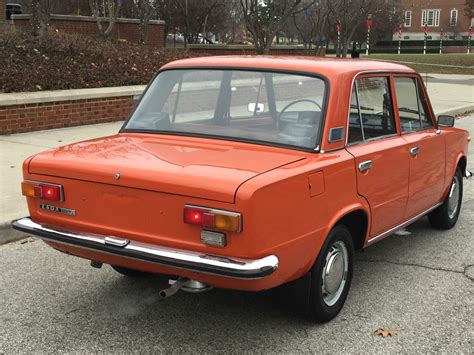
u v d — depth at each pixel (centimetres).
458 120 1552
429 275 507
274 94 418
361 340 388
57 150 407
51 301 448
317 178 367
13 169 798
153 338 389
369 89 453
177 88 453
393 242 597
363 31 4128
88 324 409
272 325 407
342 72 420
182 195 332
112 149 396
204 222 323
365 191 423
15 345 379
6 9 2305
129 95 1257
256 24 1529
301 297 388
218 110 433
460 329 406
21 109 1062
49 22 1667
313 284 386
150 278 496
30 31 1395
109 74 1322
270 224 329
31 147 941
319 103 403
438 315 427
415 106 537
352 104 427
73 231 378
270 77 424
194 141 415
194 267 325
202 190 324
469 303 449
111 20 1694
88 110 1181
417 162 507
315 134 392
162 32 2114
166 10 2591
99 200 364
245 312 428
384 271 515
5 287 472
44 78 1172
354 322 414
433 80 2686
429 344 384
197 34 2711
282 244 341
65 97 1130
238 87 431
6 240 581
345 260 421
